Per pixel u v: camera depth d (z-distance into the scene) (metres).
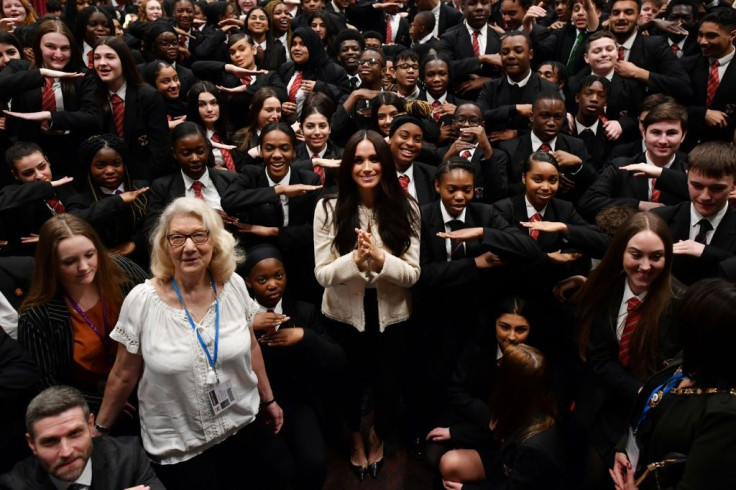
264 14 6.19
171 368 2.26
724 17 4.38
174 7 7.21
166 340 2.27
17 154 3.46
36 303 2.44
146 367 2.29
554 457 2.47
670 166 3.70
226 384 2.38
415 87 5.00
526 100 4.78
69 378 2.53
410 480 3.25
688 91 4.56
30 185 3.34
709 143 3.00
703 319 1.75
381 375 3.33
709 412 1.76
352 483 3.23
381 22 7.61
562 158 3.80
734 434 1.72
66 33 4.32
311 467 2.90
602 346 2.74
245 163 4.44
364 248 2.75
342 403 3.35
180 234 2.23
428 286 3.09
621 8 4.79
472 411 3.04
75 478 2.06
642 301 2.62
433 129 4.43
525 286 3.20
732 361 1.75
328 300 3.06
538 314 3.21
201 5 7.37
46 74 4.17
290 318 3.11
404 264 2.88
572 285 3.16
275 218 3.62
